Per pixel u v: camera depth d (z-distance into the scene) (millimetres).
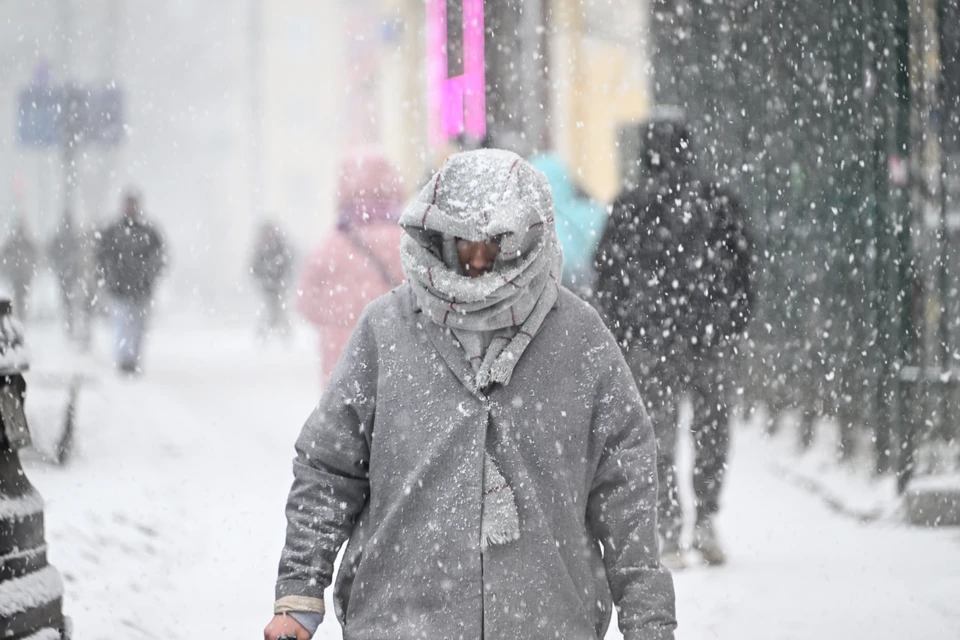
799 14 30188
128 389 38344
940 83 25125
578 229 20578
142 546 19453
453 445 8703
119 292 52219
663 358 19031
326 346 21984
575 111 53875
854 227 27156
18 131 75750
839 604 16859
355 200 21953
